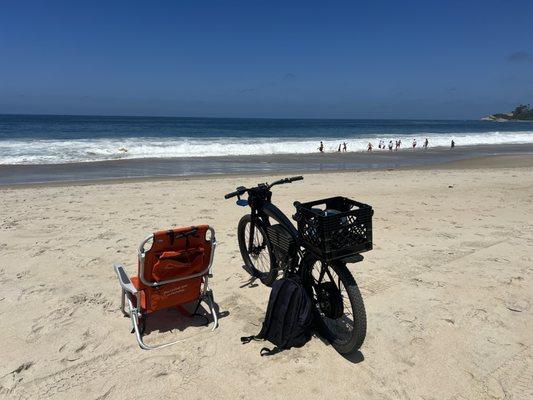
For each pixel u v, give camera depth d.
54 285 4.53
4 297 4.22
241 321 3.84
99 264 5.15
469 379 3.06
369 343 3.49
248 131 59.47
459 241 6.24
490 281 4.76
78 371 3.07
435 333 3.66
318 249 3.15
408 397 2.85
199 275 3.57
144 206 8.55
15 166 18.78
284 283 3.54
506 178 13.97
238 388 2.91
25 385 2.92
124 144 29.73
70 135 41.19
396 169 19.58
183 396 2.82
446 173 16.16
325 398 2.82
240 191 4.33
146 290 3.42
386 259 5.44
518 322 3.88
